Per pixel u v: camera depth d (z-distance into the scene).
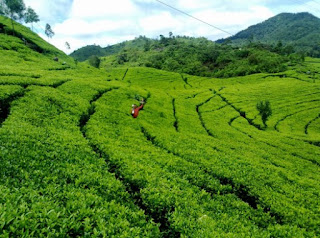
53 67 52.97
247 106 63.22
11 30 81.25
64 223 6.61
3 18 96.94
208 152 19.12
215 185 13.94
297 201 13.13
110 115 24.67
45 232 6.21
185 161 16.16
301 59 159.00
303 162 22.98
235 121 46.66
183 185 12.54
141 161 14.18
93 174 10.96
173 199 10.51
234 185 14.60
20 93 22.48
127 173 12.27
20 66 43.84
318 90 80.69
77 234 6.79
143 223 8.46
